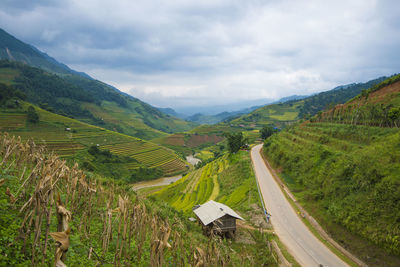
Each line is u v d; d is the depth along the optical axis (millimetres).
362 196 26047
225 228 27453
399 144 28578
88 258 8391
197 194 59000
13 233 7551
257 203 37812
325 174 36500
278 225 30469
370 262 20891
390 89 58812
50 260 7277
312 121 75938
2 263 6262
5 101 112875
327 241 26125
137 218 10359
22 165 14789
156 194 76250
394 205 21875
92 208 13031
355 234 23844
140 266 9844
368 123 47938
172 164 131250
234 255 19359
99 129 140250
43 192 6617
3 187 10445
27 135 96250
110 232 10750
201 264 8031
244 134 164375
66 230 5246
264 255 23891
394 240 19734
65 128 117062
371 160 28734
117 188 22062
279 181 49281
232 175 62438
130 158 115750
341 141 44000
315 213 31500
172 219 21250
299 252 24141
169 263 11000
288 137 71562
